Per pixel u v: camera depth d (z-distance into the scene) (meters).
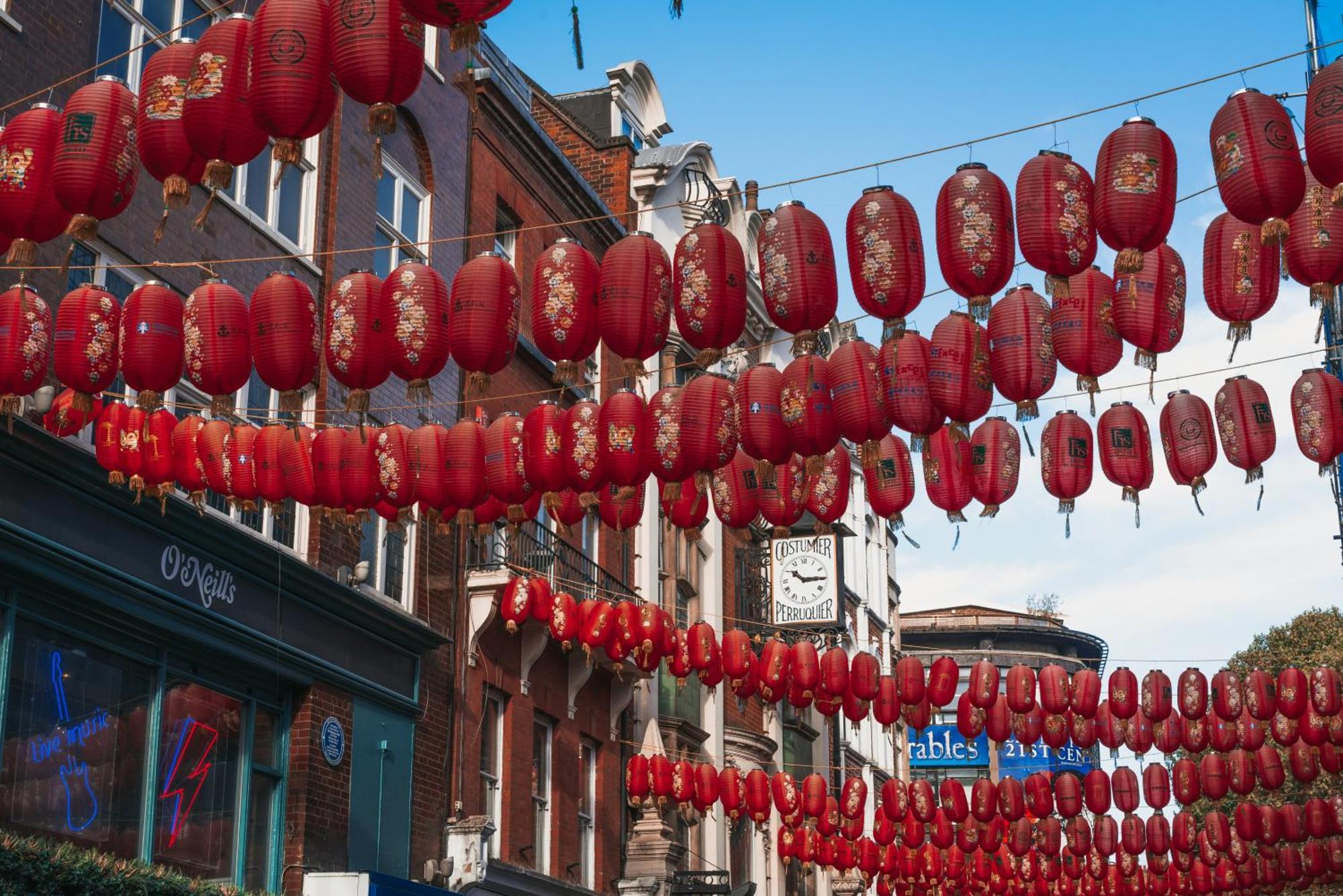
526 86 25.80
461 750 19.64
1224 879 28.19
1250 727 21.30
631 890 23.72
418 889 16.92
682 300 9.98
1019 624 61.59
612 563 25.56
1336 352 17.16
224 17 16.22
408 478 11.77
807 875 35.06
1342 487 23.95
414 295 10.06
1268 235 9.08
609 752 24.38
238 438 11.97
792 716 35.03
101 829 13.72
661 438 10.79
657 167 29.09
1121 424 12.38
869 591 46.34
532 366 23.45
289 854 16.09
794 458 12.32
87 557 13.41
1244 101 9.05
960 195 9.66
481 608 20.27
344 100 18.81
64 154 9.01
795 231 10.10
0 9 13.38
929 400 10.35
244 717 15.92
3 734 12.65
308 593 16.59
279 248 17.14
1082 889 29.19
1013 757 58.69
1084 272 10.36
